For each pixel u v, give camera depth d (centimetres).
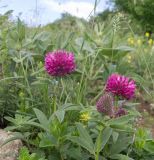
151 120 35
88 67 35
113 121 20
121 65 37
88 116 23
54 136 21
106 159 21
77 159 21
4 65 31
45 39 34
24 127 23
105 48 34
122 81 22
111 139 22
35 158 20
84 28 40
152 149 23
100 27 39
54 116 22
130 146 22
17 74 30
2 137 23
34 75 29
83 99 29
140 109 38
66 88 30
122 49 35
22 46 31
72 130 22
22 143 23
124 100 24
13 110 28
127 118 20
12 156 22
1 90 28
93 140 22
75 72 31
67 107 22
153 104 38
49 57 24
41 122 21
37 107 27
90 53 34
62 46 34
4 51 31
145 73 43
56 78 24
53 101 26
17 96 29
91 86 38
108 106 20
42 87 28
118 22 32
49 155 22
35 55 32
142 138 23
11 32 31
